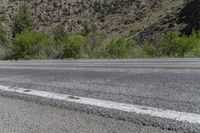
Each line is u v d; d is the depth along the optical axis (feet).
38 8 382.22
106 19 344.08
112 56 76.48
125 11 338.54
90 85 23.63
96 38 88.69
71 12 377.30
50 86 24.63
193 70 29.63
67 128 13.20
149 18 288.51
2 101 20.49
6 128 13.82
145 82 23.30
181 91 18.61
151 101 16.46
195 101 15.71
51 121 14.44
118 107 15.72
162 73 28.66
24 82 28.37
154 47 73.51
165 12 267.80
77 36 86.53
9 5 349.00
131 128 12.53
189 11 184.14
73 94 20.30
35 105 18.29
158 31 193.57
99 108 15.88
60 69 40.14
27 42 93.86
